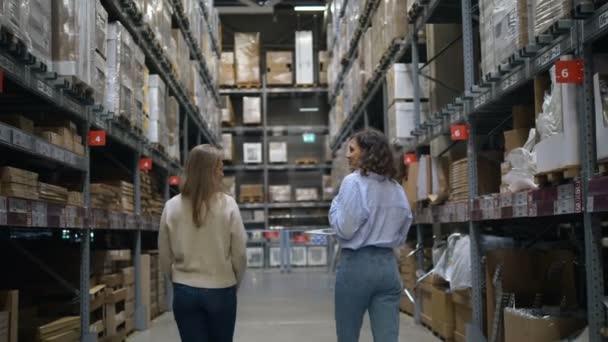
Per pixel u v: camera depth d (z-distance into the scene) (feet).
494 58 12.71
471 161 14.97
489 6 13.08
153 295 22.77
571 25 9.30
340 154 39.47
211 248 9.12
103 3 16.11
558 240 15.87
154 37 19.80
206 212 9.09
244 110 55.26
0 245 15.47
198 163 9.25
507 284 13.48
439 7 18.17
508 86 12.23
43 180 15.87
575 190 9.23
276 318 22.25
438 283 18.01
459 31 20.29
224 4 54.24
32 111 14.64
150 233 27.86
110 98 15.76
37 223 11.01
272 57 55.62
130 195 19.21
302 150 58.44
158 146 21.26
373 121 35.83
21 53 10.09
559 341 10.48
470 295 15.05
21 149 10.41
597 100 8.81
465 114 15.26
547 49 10.28
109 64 15.81
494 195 13.10
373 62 26.17
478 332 14.21
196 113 30.83
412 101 21.98
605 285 12.00
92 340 14.12
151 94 20.77
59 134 12.85
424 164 18.37
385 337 9.30
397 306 9.52
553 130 9.86
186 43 27.50
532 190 10.93
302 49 55.16
